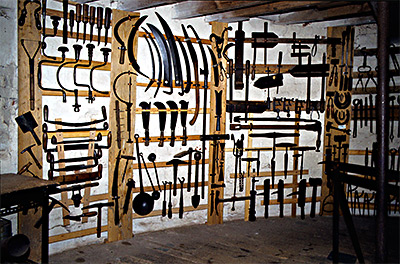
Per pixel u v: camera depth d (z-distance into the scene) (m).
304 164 5.06
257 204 4.97
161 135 4.33
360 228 4.52
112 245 3.95
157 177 4.30
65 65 3.73
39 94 3.56
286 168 4.91
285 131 4.99
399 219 4.69
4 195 2.68
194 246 3.92
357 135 5.06
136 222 4.32
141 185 4.23
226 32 4.56
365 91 4.96
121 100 4.00
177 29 4.43
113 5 4.03
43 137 3.61
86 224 3.97
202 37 4.58
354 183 3.57
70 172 3.84
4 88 3.41
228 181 4.82
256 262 3.51
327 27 4.94
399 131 4.77
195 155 4.53
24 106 3.50
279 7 3.89
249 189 4.85
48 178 3.69
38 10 3.50
